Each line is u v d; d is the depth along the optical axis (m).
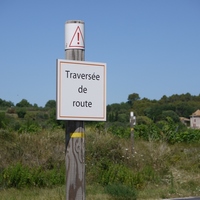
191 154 23.84
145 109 70.62
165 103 76.81
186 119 70.56
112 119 58.03
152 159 20.36
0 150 18.11
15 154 18.27
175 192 15.96
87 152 19.14
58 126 27.30
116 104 75.56
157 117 63.06
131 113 21.41
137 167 19.56
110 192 14.23
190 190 16.58
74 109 4.29
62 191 14.19
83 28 4.39
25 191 14.99
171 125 30.59
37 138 19.72
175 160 21.91
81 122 4.34
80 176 4.28
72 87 4.29
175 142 28.86
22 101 68.44
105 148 19.70
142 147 22.00
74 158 4.28
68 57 4.35
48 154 18.75
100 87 4.41
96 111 4.38
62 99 4.25
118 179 16.70
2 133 19.12
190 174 20.19
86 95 4.35
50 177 16.14
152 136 26.75
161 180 18.03
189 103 76.56
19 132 21.83
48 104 62.56
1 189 15.10
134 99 78.69
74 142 4.29
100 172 17.42
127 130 28.47
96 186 16.27
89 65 4.38
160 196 15.27
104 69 4.45
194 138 29.83
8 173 15.59
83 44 4.38
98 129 23.16
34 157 18.47
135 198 14.26
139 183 16.64
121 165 18.14
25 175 15.65
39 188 15.60
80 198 4.26
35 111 57.97
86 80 4.36
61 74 4.25
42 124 30.84
